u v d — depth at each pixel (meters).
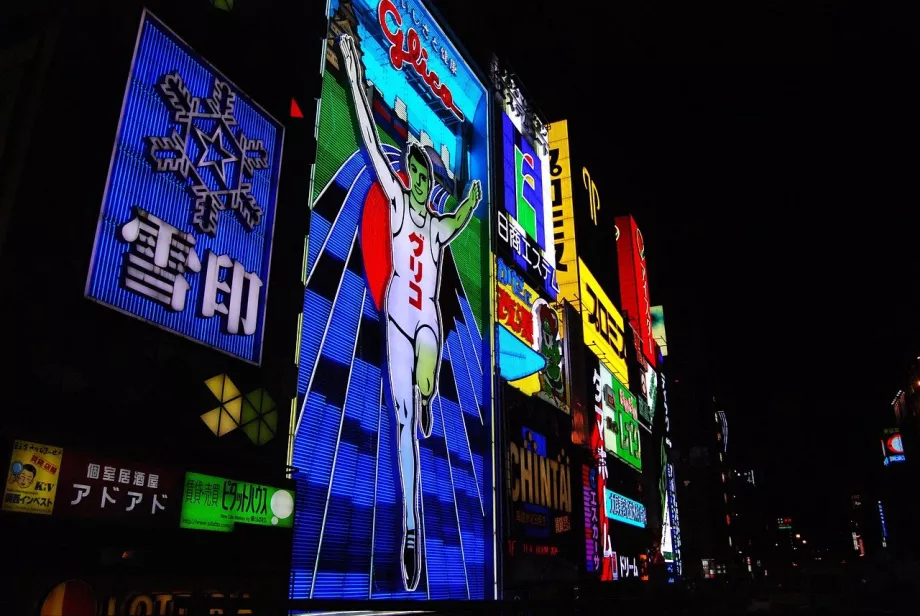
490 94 40.94
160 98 18.19
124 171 16.75
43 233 14.73
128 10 17.61
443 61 36.88
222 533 17.17
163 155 17.88
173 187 18.08
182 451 16.72
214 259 18.89
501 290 39.06
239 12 21.50
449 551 29.28
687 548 95.69
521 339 40.34
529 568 35.22
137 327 16.39
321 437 23.17
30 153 14.80
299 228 22.53
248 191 20.50
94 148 16.11
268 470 19.28
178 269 17.73
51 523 13.51
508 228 41.69
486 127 39.81
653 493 65.12
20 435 13.31
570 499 43.19
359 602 7.95
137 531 15.11
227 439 18.20
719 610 26.77
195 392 17.62
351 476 24.22
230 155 20.12
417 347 29.42
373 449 25.70
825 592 52.16
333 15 28.20
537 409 40.84
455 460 31.36
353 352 25.67
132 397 15.95
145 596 14.88
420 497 27.53
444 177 35.59
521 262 42.47
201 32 19.83
